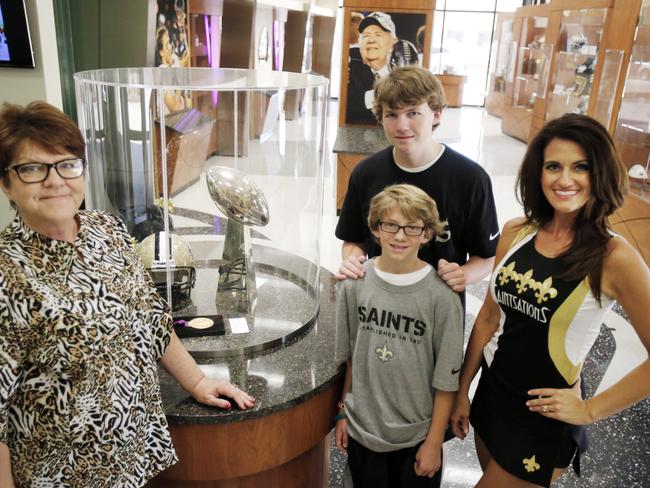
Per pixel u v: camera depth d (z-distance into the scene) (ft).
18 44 8.53
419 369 5.22
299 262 6.95
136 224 6.07
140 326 4.20
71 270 3.76
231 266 6.29
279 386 5.29
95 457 3.93
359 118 18.53
